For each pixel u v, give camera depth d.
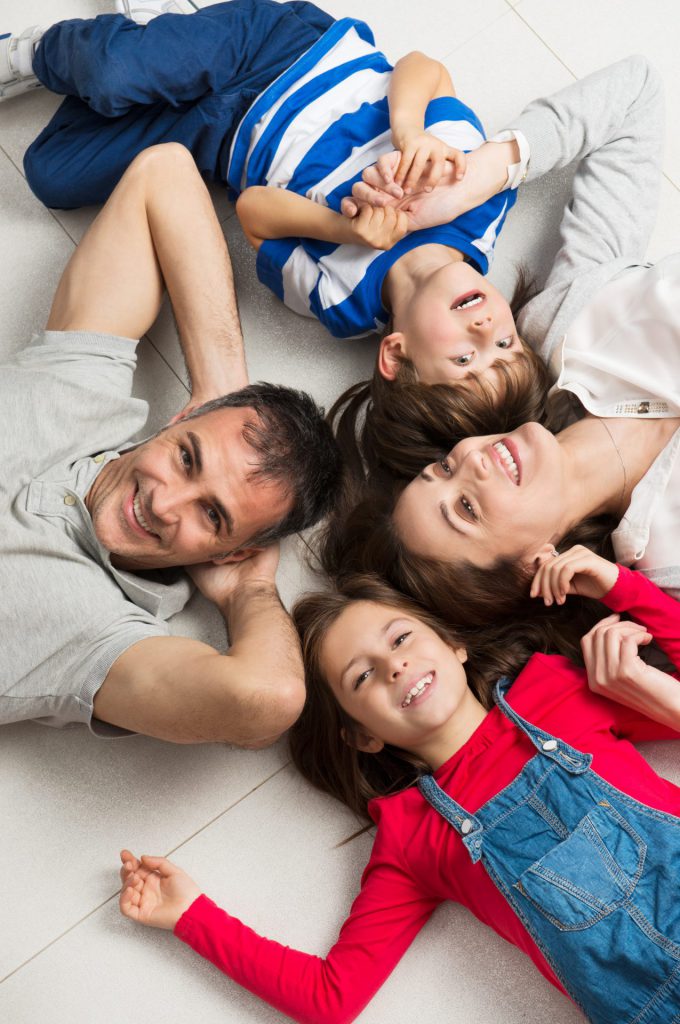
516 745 1.45
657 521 1.50
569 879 1.32
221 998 1.53
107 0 1.94
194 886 1.49
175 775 1.64
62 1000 1.53
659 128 1.76
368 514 1.67
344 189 1.70
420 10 1.93
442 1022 1.50
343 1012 1.42
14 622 1.43
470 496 1.49
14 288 1.85
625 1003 1.27
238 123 1.78
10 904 1.58
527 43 1.92
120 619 1.45
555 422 1.64
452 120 1.71
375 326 1.72
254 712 1.33
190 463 1.46
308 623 1.56
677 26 1.91
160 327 1.83
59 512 1.49
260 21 1.78
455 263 1.59
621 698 1.43
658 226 1.84
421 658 1.46
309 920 1.57
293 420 1.52
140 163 1.65
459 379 1.57
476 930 1.54
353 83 1.78
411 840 1.46
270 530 1.54
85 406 1.55
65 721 1.51
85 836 1.61
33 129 1.91
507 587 1.54
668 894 1.28
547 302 1.67
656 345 1.55
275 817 1.62
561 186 1.87
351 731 1.55
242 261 1.88
